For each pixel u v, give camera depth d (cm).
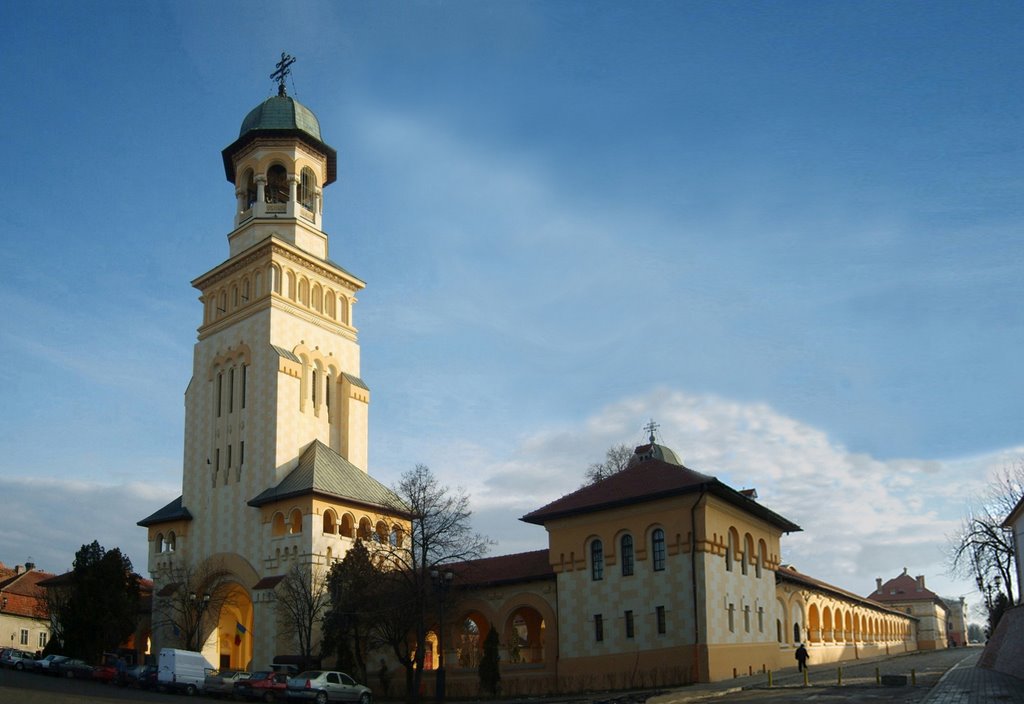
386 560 5444
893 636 10881
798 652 4638
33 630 8500
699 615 4703
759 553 5672
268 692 4600
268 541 6050
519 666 5319
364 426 7019
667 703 3772
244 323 6756
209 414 6819
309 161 7250
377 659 5794
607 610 5066
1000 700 3159
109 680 5159
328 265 7069
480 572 5819
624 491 5200
